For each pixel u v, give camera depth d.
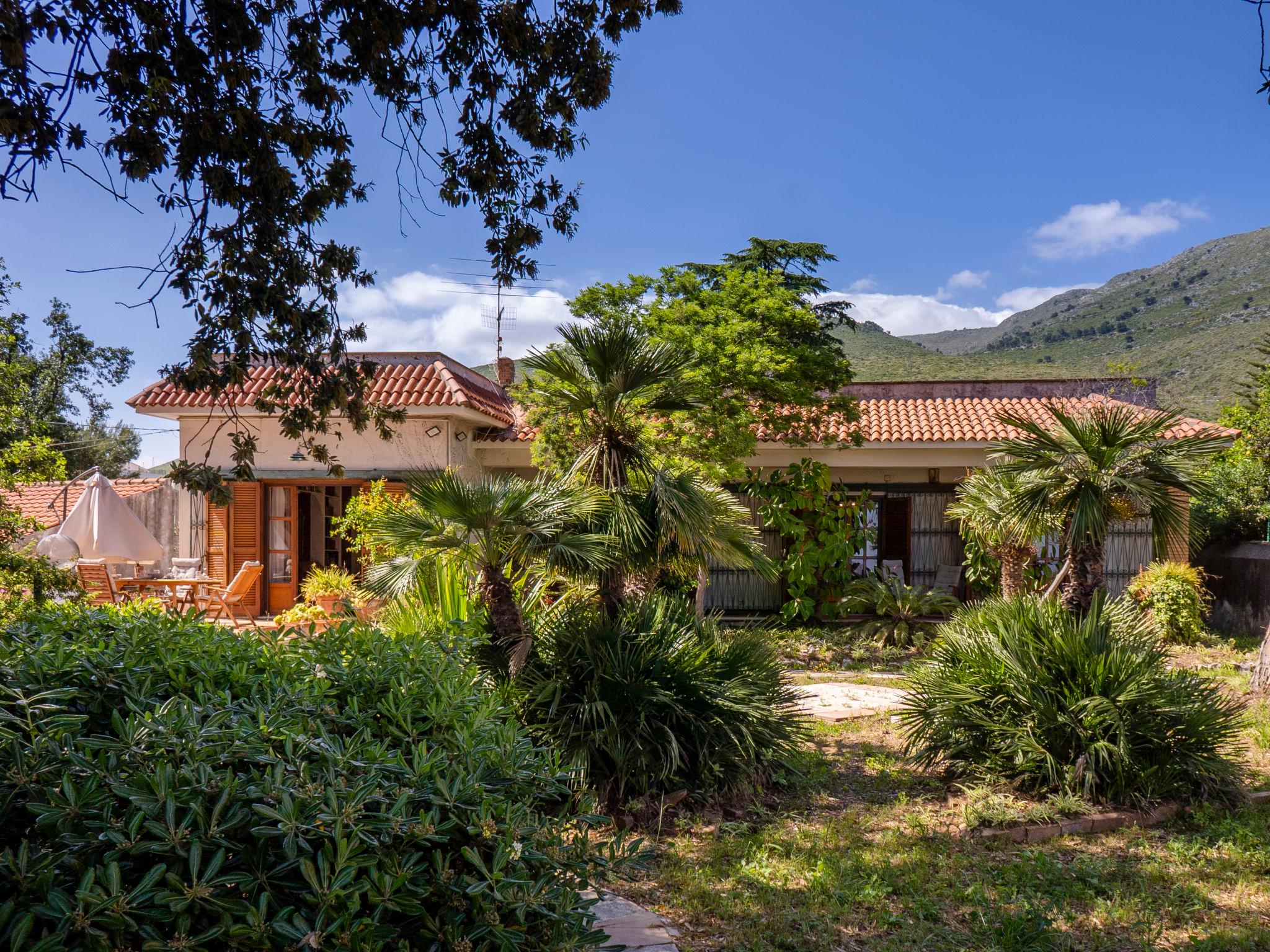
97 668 3.28
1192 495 7.00
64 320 30.03
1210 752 5.93
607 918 4.13
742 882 4.62
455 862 2.81
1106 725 5.86
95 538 12.96
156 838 2.29
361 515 12.46
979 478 10.48
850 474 15.41
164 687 3.38
